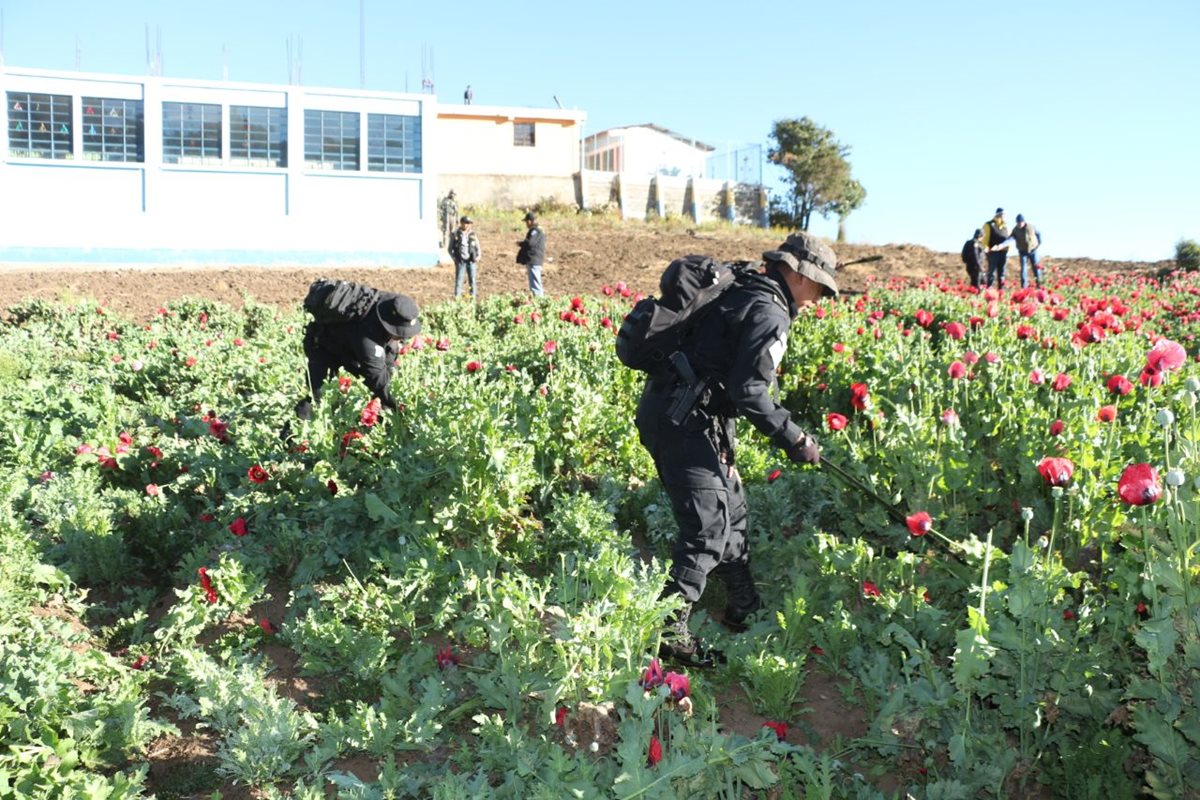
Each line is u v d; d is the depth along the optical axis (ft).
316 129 79.51
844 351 26.89
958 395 22.35
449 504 16.53
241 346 36.63
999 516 17.97
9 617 14.12
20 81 72.18
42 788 10.43
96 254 74.90
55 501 19.11
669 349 12.98
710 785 9.89
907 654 12.90
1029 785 10.91
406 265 82.38
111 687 12.77
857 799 10.38
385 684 12.70
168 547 17.85
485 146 144.97
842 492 17.84
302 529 18.19
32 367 35.22
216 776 11.65
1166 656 9.43
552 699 11.43
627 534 16.70
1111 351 26.45
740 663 13.25
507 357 31.14
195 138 76.74
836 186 183.83
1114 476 15.81
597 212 143.33
